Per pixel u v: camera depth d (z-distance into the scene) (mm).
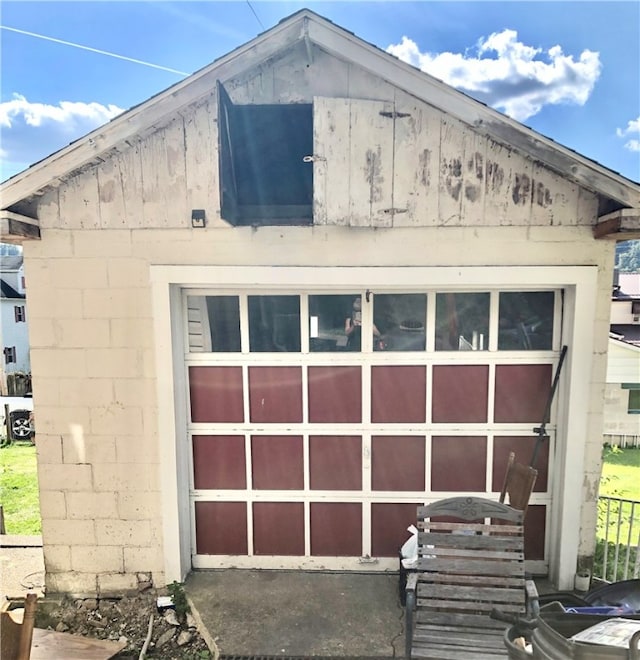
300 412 3473
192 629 3049
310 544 3535
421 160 3061
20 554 4188
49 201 3158
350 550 3531
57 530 3379
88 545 3379
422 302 3369
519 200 3068
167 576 3357
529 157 3006
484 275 3123
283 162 3631
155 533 3352
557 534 3314
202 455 3514
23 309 21406
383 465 3480
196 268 3186
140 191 3150
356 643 2758
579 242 3068
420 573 2689
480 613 2641
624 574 3342
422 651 2309
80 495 3350
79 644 2773
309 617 2979
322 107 3002
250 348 3451
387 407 3443
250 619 2963
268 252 3180
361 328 3395
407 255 3141
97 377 3270
